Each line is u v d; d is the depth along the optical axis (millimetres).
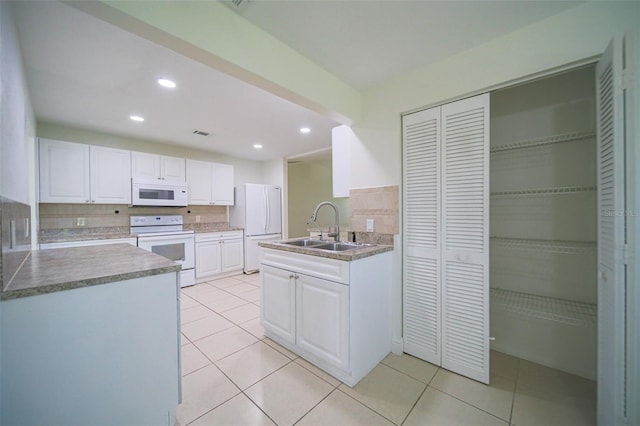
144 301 1185
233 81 2086
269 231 5008
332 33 1539
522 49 1515
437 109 1882
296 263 2014
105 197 3381
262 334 2404
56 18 1350
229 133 3543
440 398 1569
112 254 1639
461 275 1782
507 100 2043
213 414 1448
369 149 2240
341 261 1707
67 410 1010
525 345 1980
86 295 1041
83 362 1039
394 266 2092
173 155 4238
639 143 1017
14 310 904
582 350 1771
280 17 1405
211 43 1278
